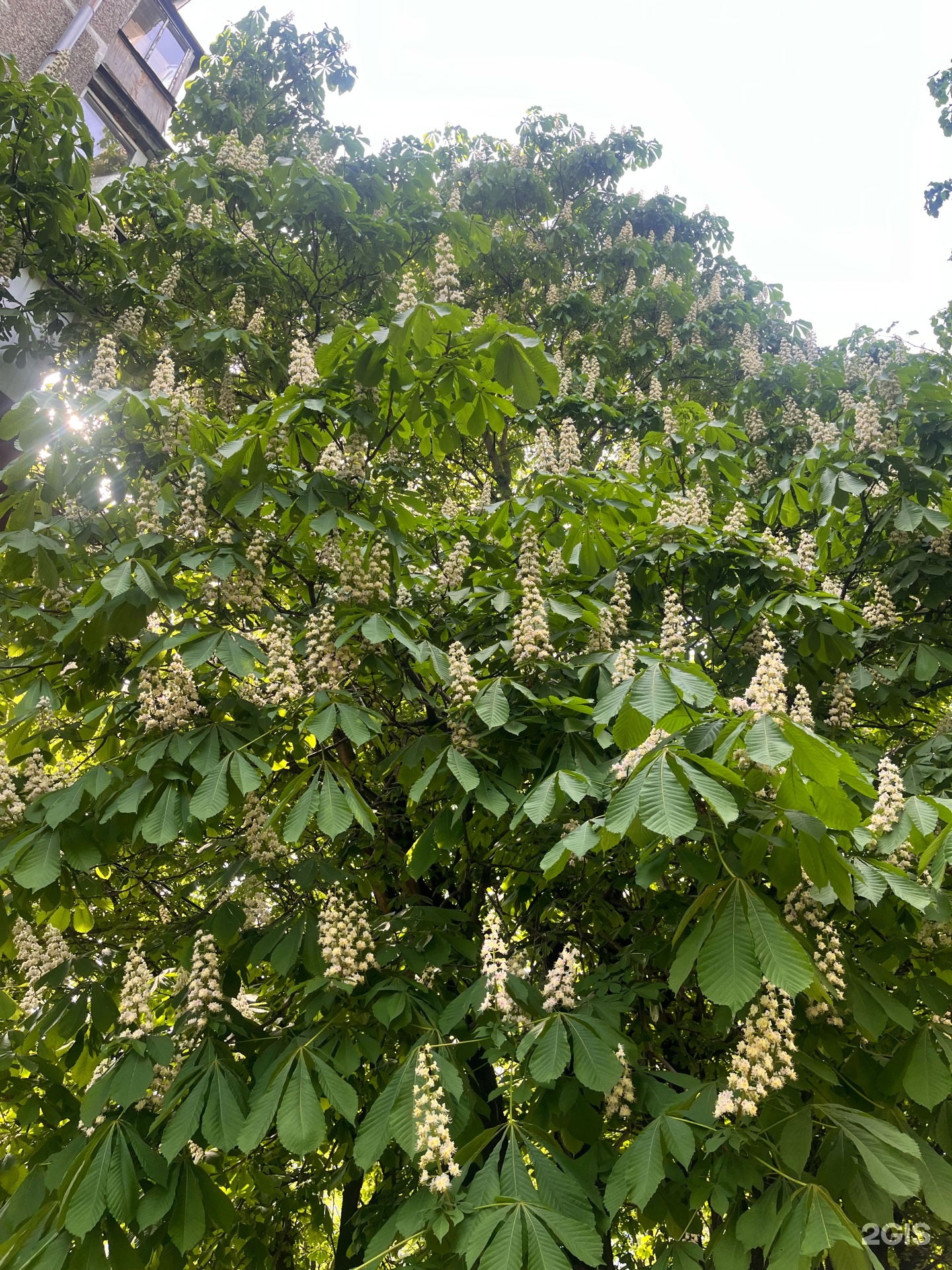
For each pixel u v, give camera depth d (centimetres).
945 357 730
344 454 487
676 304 1023
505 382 442
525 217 1139
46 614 477
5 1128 493
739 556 532
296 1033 395
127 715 468
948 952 371
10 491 484
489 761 413
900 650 575
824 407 833
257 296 773
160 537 435
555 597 478
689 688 317
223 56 1049
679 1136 309
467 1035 404
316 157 885
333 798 362
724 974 282
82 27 1190
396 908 563
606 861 474
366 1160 316
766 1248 293
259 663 423
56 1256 322
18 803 405
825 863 306
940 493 597
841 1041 368
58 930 445
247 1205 582
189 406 482
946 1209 301
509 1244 275
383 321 594
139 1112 360
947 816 310
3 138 692
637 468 652
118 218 798
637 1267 643
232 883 447
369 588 452
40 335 821
